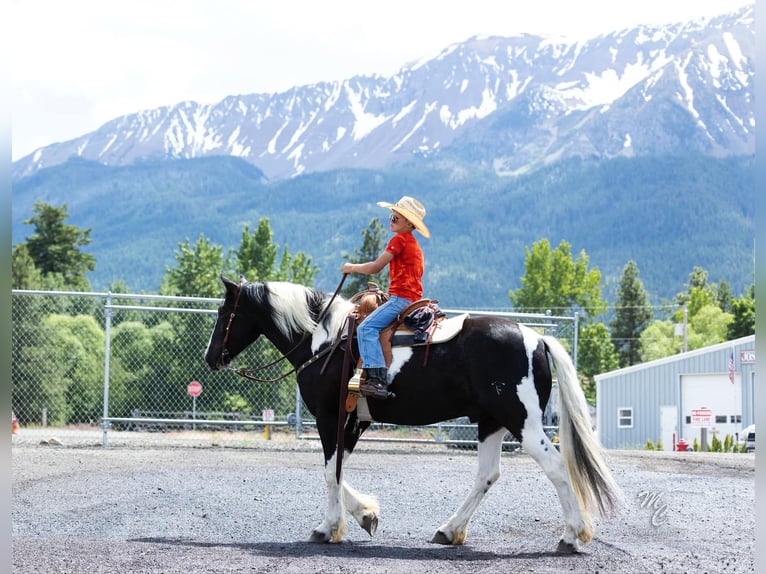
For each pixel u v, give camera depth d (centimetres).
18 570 692
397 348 830
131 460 1425
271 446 1709
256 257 5003
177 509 1005
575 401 795
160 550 776
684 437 4000
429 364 820
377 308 841
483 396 805
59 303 3741
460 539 841
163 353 2900
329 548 809
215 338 930
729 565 741
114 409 2962
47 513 962
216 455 1534
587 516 791
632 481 1334
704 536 888
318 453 1608
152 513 977
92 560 729
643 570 716
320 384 865
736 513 1038
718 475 1430
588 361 6769
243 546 810
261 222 5038
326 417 862
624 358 8181
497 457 847
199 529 902
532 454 793
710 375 3962
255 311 916
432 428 1936
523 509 1052
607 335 6925
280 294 898
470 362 809
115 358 3009
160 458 1466
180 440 1769
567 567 720
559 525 952
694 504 1106
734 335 6894
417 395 827
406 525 952
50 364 2867
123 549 778
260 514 991
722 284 10000
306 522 953
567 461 793
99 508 997
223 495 1105
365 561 735
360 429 888
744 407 3856
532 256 7788
